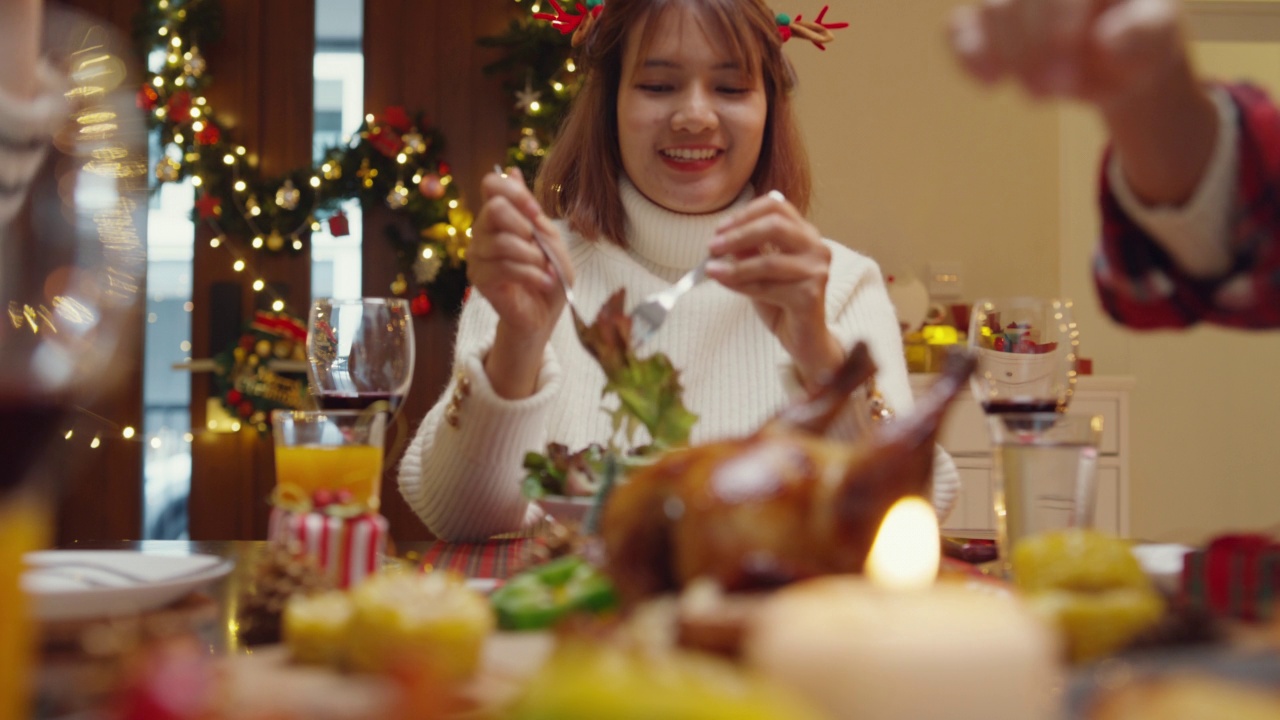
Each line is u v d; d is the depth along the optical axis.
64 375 0.41
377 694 0.51
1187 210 0.68
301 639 0.58
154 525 3.73
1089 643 0.53
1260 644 0.53
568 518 1.00
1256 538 0.70
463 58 3.83
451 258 3.67
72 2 3.71
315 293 3.76
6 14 1.00
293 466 0.90
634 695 0.33
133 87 3.61
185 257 3.75
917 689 0.37
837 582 0.44
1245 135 0.66
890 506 0.54
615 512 0.58
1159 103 0.64
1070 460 0.81
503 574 0.95
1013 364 1.08
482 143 3.82
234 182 3.72
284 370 3.60
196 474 3.74
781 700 0.34
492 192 1.25
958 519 3.11
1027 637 0.38
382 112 3.82
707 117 1.66
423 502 1.40
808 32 1.79
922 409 0.55
